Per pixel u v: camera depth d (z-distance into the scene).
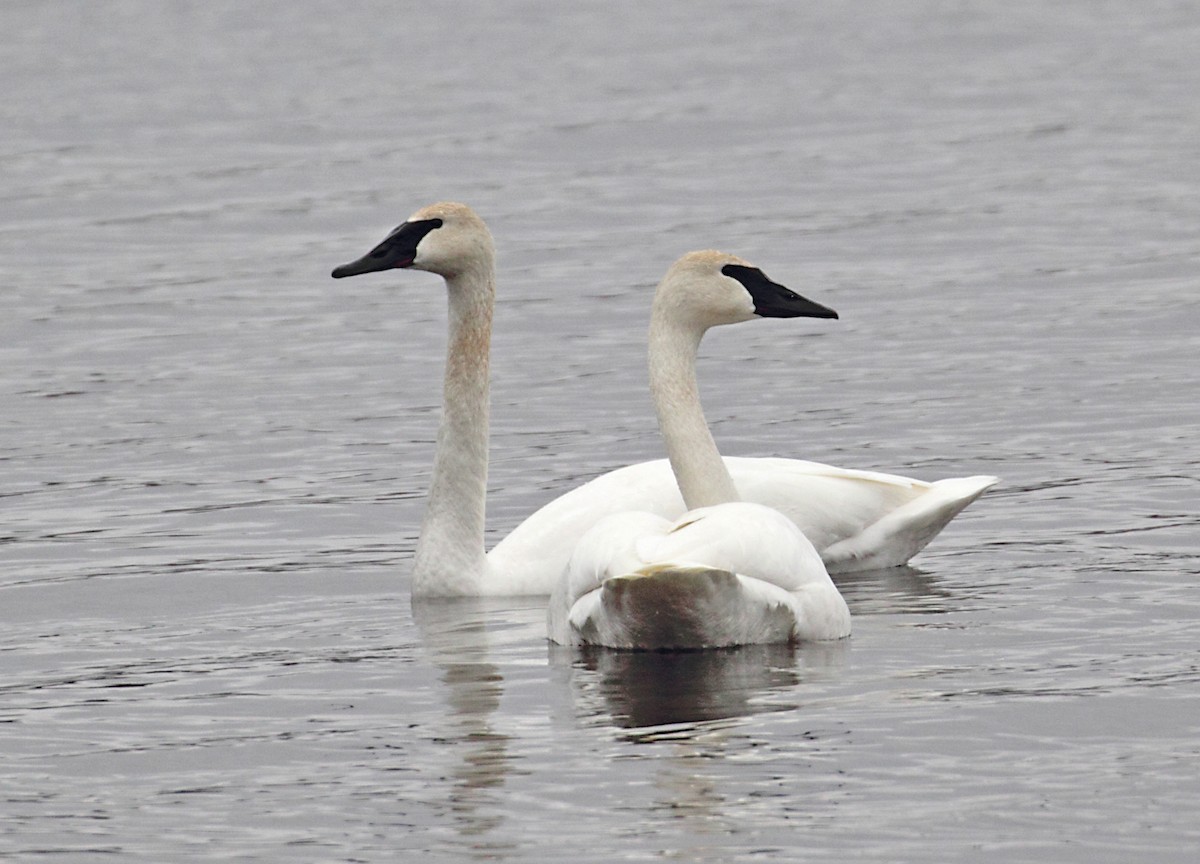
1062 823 8.34
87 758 9.57
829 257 27.36
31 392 20.59
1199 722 9.58
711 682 10.50
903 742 9.37
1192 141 36.19
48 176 35.53
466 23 57.41
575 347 22.31
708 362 21.55
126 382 21.00
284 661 11.39
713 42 52.28
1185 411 18.22
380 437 18.34
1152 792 8.66
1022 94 42.69
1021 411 18.56
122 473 17.09
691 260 13.21
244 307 25.14
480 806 8.70
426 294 25.94
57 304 25.44
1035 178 33.09
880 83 44.81
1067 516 14.83
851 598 12.95
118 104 43.75
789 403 19.41
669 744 9.45
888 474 15.23
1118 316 22.78
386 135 39.53
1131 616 11.79
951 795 8.68
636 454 17.52
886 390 19.75
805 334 22.80
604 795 8.77
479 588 13.34
